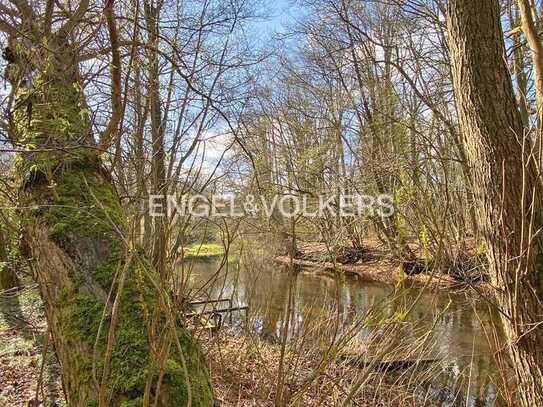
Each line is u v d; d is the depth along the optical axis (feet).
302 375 9.31
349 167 32.30
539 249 10.28
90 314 7.12
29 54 8.89
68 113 9.98
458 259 13.29
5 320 16.99
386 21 42.42
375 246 44.78
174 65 8.79
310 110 34.65
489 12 10.79
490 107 10.69
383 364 13.74
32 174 9.47
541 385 9.96
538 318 10.00
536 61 11.91
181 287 6.57
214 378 9.59
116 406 5.96
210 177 7.03
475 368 20.11
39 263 8.60
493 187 10.64
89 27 11.17
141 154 9.55
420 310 15.61
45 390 12.53
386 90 38.63
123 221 9.02
